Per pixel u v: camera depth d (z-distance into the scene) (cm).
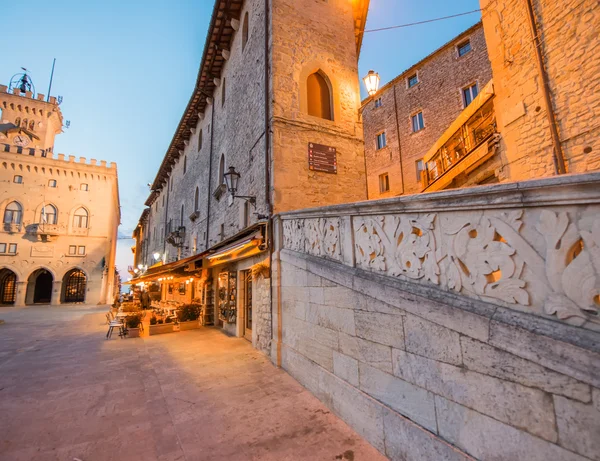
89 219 3503
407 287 300
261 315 755
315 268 475
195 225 1692
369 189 2098
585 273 176
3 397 485
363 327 364
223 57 1332
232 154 1152
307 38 927
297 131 839
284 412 419
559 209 192
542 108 645
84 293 3494
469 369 236
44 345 905
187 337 988
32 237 3222
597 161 548
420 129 1848
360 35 1198
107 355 763
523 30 696
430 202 281
